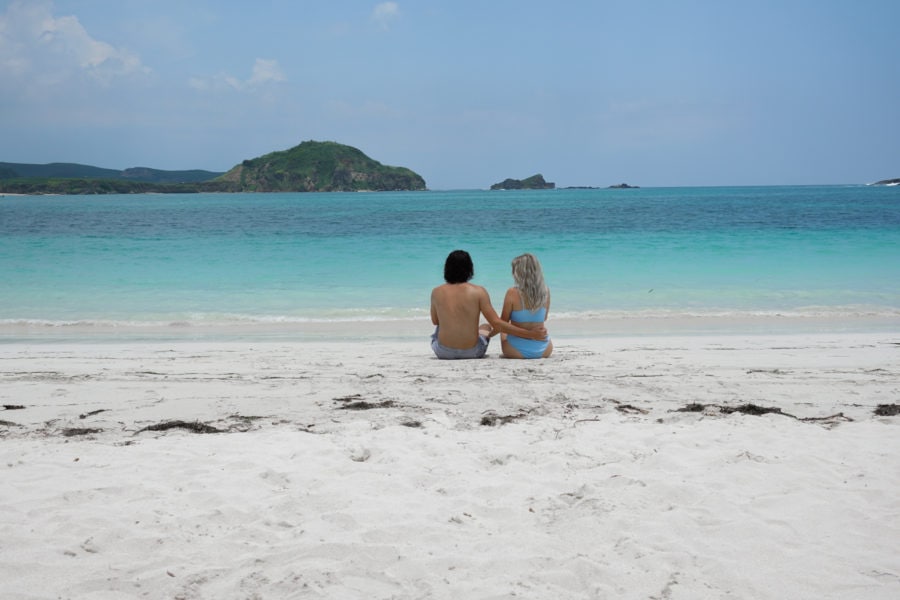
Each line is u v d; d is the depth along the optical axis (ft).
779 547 9.36
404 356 26.76
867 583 8.34
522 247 75.36
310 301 45.27
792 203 191.52
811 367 24.11
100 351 28.63
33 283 52.13
